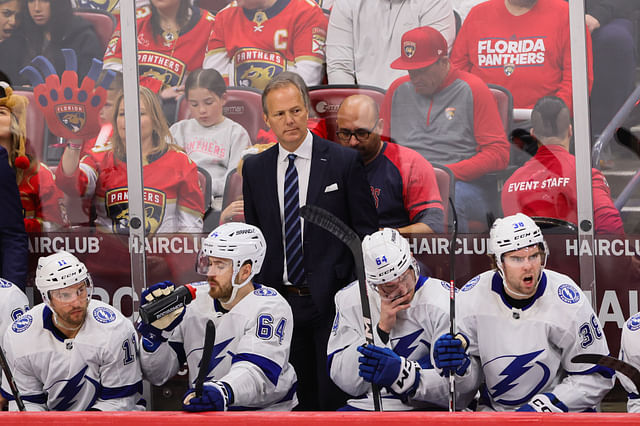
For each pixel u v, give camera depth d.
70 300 2.66
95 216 3.51
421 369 2.62
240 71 3.42
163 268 3.48
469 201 3.36
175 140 3.46
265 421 1.90
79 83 3.49
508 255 2.60
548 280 2.75
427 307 2.75
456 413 1.86
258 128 3.42
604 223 3.29
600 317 3.31
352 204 3.18
